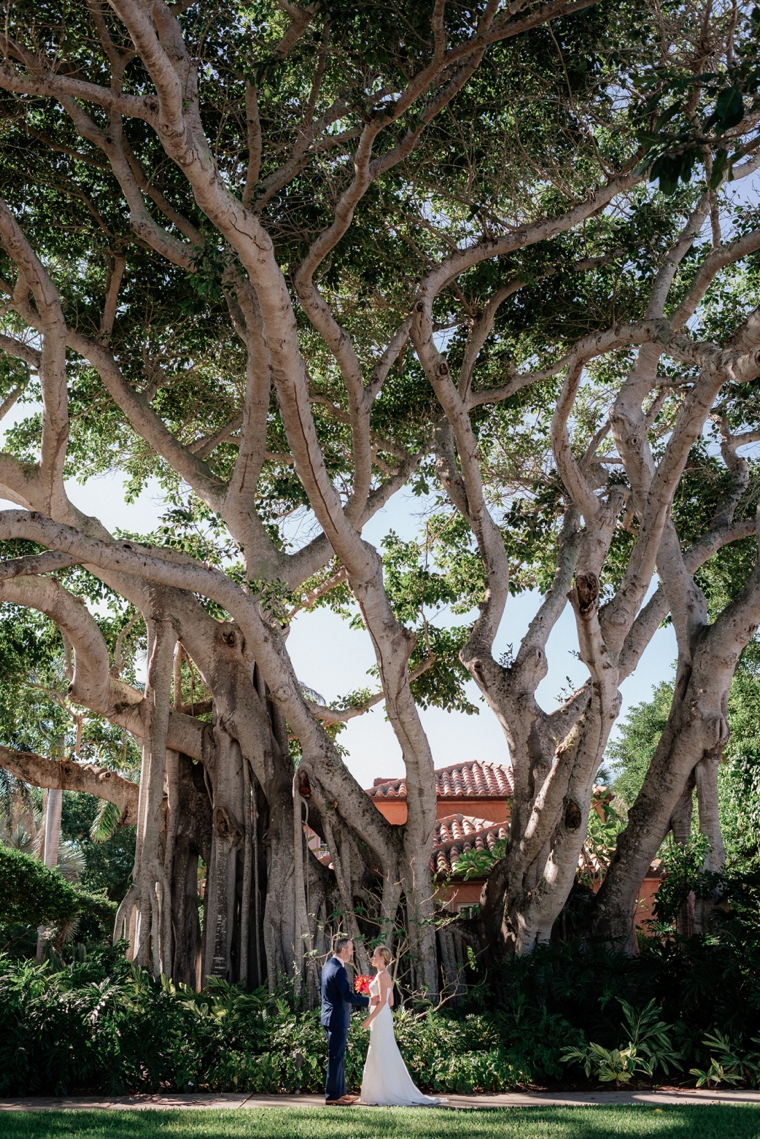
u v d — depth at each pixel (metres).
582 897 15.46
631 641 15.43
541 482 18.05
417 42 11.37
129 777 30.14
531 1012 12.97
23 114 13.87
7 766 16.83
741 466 17.73
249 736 15.58
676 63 12.19
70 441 19.61
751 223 15.44
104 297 16.47
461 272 15.17
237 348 16.89
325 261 14.73
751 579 14.65
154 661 15.55
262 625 13.86
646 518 13.45
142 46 8.47
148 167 14.95
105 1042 11.02
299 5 11.91
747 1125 8.49
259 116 13.37
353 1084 11.24
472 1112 9.41
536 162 14.66
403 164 14.60
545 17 10.71
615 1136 7.96
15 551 18.22
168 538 17.52
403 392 17.78
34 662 19.16
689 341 11.47
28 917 24.73
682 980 12.95
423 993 13.87
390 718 14.30
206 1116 8.98
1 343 14.97
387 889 14.41
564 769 14.02
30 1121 8.53
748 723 22.78
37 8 12.34
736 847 17.38
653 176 7.46
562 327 16.95
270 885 14.80
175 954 15.24
